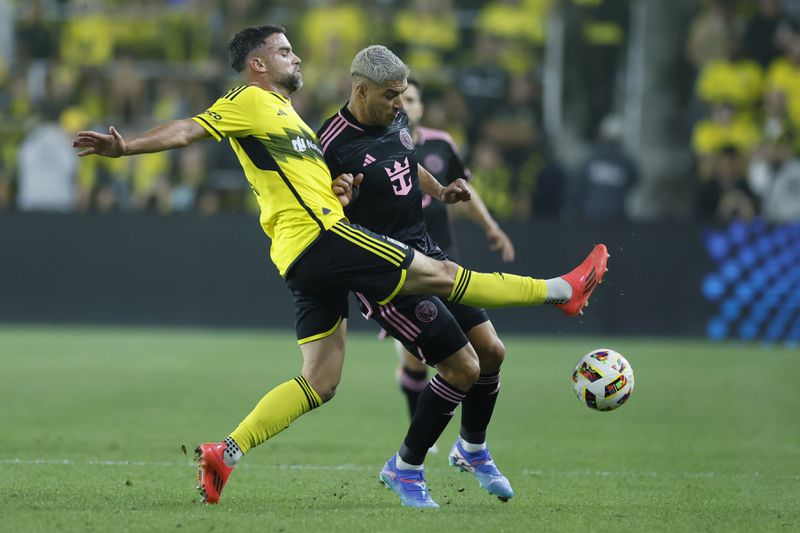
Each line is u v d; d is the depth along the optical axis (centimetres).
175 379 3928
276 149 1906
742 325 5312
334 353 1942
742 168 5684
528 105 5912
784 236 5278
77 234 5469
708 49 6228
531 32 6219
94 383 3819
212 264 5438
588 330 5412
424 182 2158
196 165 5781
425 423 1936
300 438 2823
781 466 2464
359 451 2625
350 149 1977
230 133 1898
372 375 4150
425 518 1798
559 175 5641
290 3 6228
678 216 6281
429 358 1941
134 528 1661
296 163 1909
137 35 6247
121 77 5988
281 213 1908
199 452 1861
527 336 5453
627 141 6419
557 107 6291
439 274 1881
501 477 2042
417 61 6147
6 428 2883
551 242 5266
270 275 5428
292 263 1891
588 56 6309
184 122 1862
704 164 5759
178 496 1984
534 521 1789
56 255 5475
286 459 2495
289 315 5431
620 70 6419
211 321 5441
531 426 3084
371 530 1680
